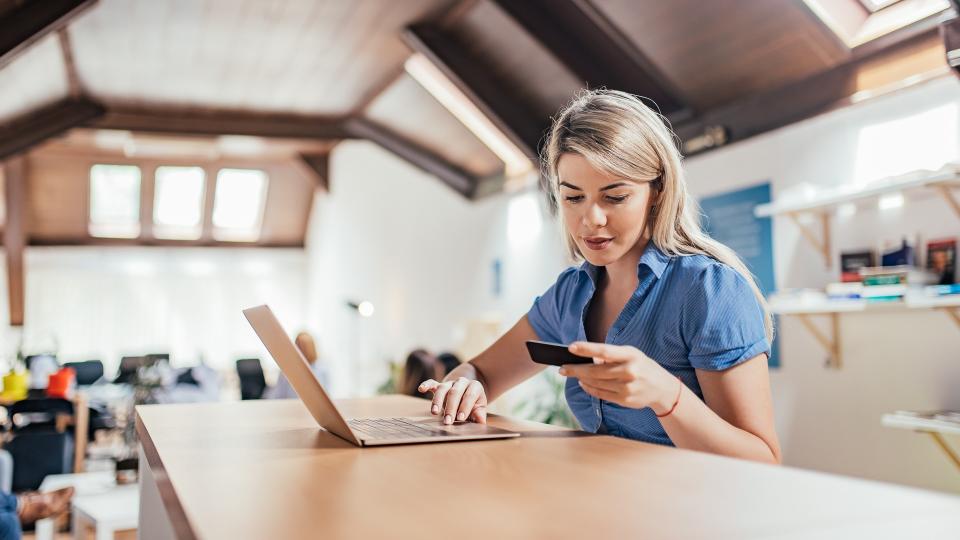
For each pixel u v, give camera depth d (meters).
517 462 0.77
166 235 11.42
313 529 0.51
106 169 10.29
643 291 1.13
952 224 2.78
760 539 0.48
